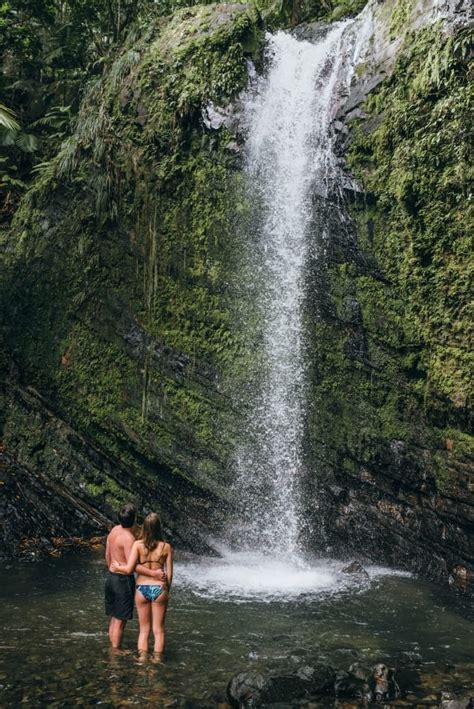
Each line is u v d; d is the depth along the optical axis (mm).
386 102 9086
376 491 9438
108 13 15703
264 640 6383
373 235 9148
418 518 9086
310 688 5238
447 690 5398
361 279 9328
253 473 10180
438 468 8648
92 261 11562
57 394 11680
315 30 12266
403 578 8930
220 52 10844
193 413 10531
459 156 8102
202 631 6566
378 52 9477
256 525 10117
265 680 5141
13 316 12188
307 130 10109
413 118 8602
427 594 8227
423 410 8812
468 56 8195
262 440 10141
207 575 8875
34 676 5352
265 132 10547
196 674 5480
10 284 12320
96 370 11359
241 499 10219
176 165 10828
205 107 10703
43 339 11898
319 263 9742
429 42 8656
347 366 9523
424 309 8648
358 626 6949
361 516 9570
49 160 14055
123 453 11141
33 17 15570
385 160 8969
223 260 10500
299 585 8430
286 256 10062
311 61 10500
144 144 11078
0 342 12180
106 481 11219
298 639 6449
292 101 10492
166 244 10883
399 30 9266
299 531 9883
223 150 10562
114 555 6094
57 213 12125
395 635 6719
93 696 5012
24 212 12578
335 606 7602
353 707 5039
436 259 8477
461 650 6371
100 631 6461
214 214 10586
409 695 5293
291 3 14328
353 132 9422
